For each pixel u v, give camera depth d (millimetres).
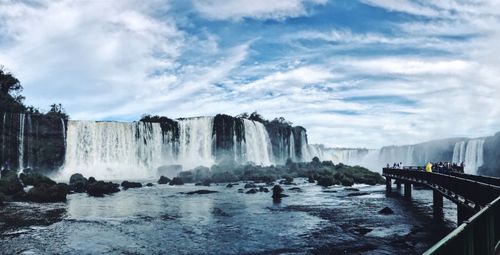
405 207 32406
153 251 18734
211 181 56875
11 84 74812
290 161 82875
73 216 27641
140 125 72062
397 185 48750
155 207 32156
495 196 14102
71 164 63875
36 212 29094
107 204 33781
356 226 24297
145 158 72188
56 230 23062
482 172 77750
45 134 61594
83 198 37906
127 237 21469
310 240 20703
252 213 29219
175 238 21250
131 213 29156
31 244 19859
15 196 35781
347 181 54125
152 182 59375
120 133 69375
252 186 49500
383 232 22391
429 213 29266
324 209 31219
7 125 57906
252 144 89875
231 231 22969
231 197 39000
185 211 30141
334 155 123312
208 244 19984
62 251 18672
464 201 18875
